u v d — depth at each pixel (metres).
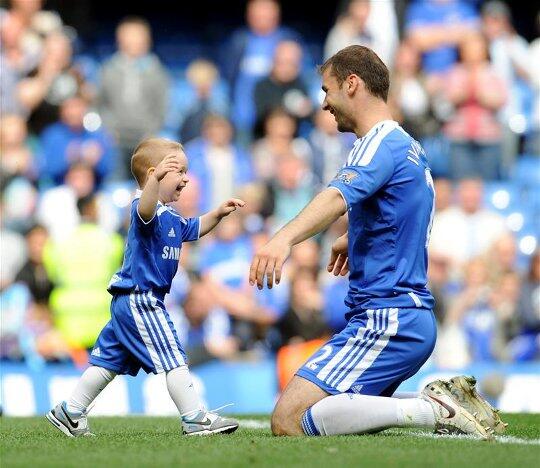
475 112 48.25
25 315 36.50
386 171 16.27
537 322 40.00
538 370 32.06
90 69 53.19
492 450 14.00
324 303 36.34
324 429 16.16
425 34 51.06
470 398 16.39
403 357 16.44
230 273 37.97
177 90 54.28
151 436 16.38
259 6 49.53
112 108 45.88
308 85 47.94
